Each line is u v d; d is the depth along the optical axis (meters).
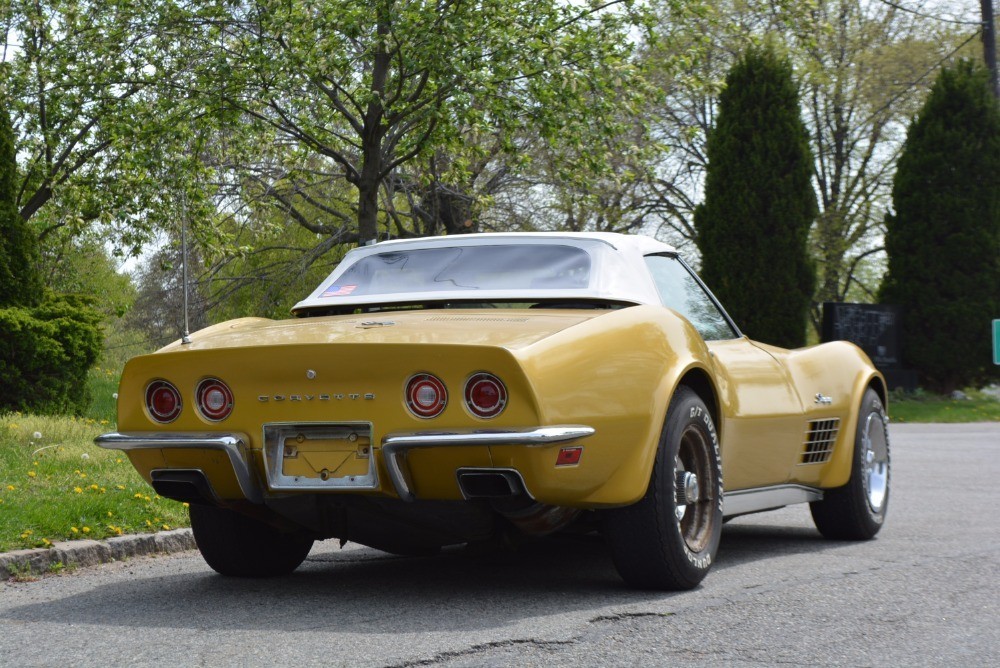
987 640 3.66
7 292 12.42
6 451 8.23
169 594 4.63
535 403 3.74
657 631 3.74
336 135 17.53
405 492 3.90
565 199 24.81
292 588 4.73
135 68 16.59
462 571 5.11
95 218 18.97
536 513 4.17
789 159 23.42
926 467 10.83
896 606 4.18
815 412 5.72
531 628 3.79
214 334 4.55
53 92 18.55
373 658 3.40
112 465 7.86
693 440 4.54
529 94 16.22
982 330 24.38
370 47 15.20
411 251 5.06
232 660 3.42
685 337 4.55
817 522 6.20
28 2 18.61
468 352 3.75
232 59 15.98
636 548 4.31
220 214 21.08
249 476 4.09
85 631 3.90
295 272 24.45
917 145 24.84
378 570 5.23
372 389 3.88
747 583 4.66
